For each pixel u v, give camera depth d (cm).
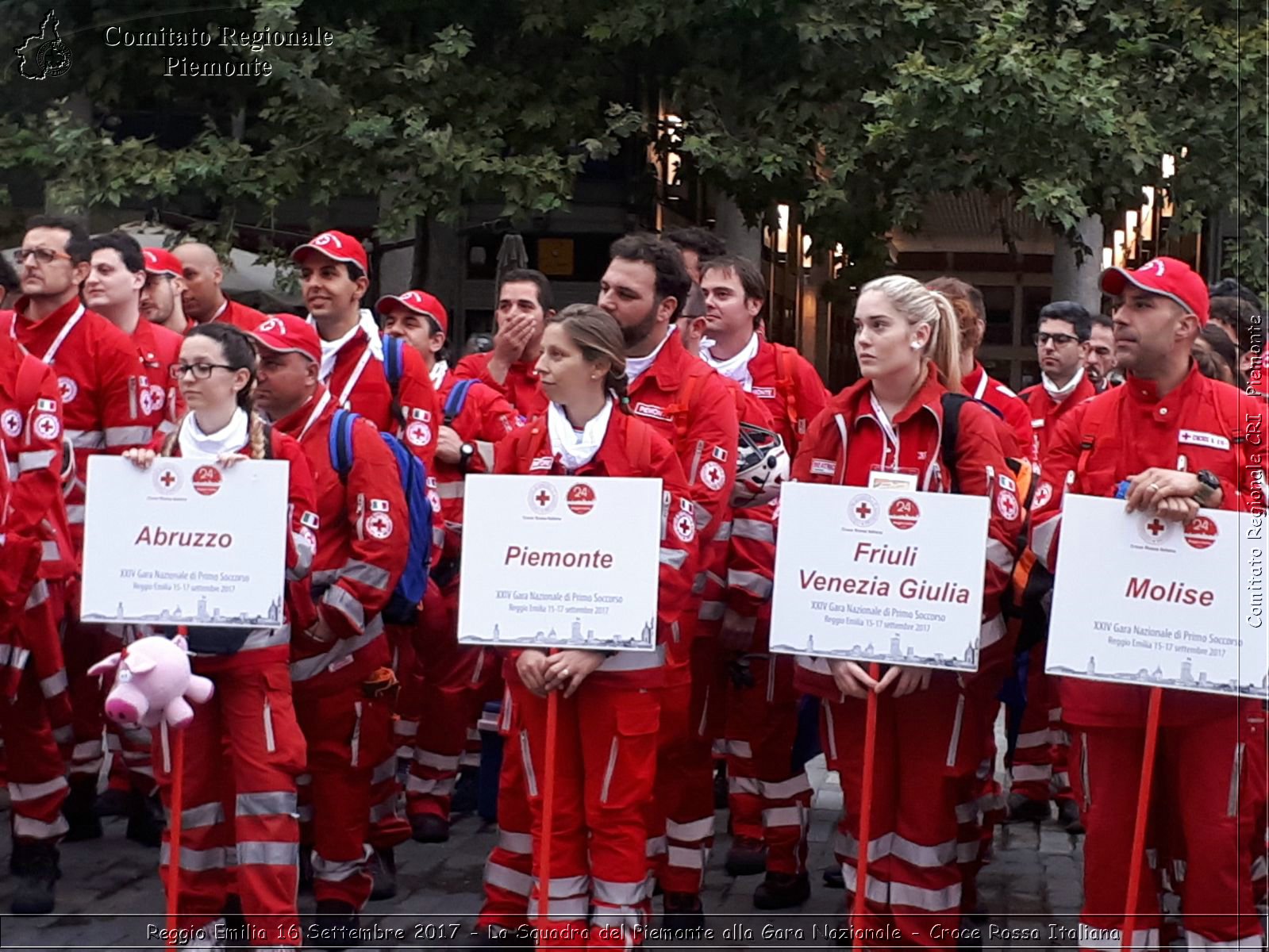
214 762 537
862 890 508
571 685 509
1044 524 529
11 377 589
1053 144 1185
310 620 552
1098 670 480
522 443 550
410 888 662
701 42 1240
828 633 499
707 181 1304
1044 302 1894
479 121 1217
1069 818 781
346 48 1195
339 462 568
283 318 569
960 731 519
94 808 724
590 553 501
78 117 1259
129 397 684
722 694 639
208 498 502
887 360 521
